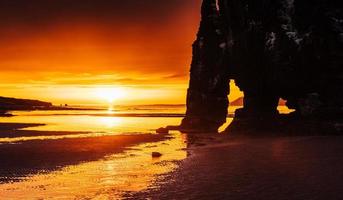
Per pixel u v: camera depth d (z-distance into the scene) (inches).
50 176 834.2
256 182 722.8
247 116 1916.8
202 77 2223.2
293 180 726.5
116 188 706.8
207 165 943.7
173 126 2365.9
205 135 1873.8
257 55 1815.9
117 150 1284.4
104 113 5767.7
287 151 1133.1
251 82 1884.8
